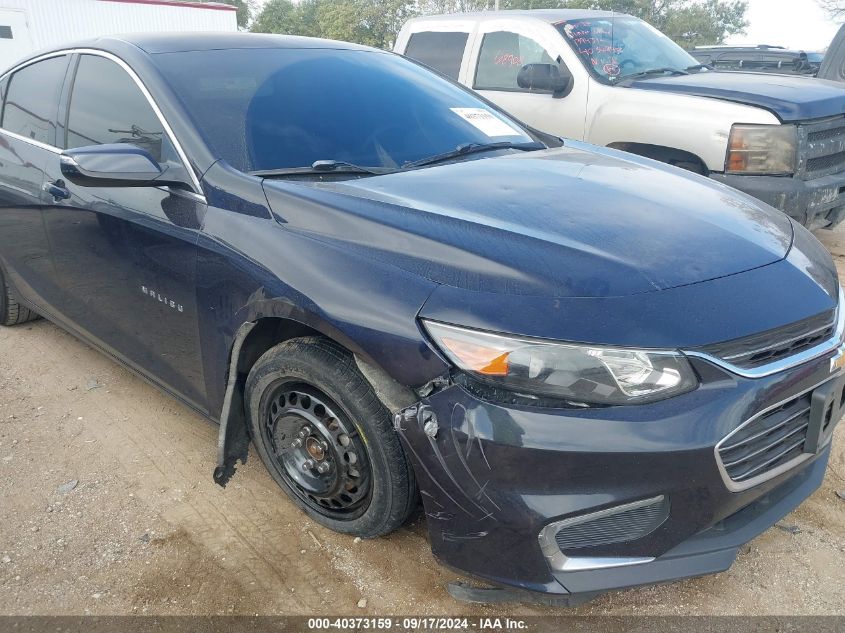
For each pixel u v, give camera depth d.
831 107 5.01
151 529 2.55
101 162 2.45
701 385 1.83
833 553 2.41
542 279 1.93
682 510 1.87
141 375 3.13
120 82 2.98
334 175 2.63
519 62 6.22
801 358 1.99
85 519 2.60
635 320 1.84
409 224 2.17
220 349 2.52
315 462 2.40
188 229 2.54
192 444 3.06
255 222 2.38
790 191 4.79
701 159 5.05
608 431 1.78
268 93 2.89
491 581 1.98
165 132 2.70
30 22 20.23
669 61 6.22
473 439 1.86
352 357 2.17
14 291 4.02
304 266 2.20
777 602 2.21
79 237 3.11
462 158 2.98
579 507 1.82
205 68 2.91
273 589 2.28
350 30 47.38
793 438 2.08
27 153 3.51
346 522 2.41
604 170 2.86
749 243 2.23
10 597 2.25
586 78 5.71
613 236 2.15
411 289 2.01
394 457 2.14
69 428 3.20
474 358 1.87
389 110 3.08
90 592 2.27
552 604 1.95
